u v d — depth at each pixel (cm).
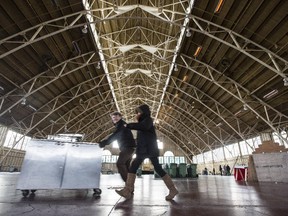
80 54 1551
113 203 272
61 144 382
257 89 1616
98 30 1459
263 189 518
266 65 1241
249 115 2114
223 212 212
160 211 216
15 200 288
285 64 1241
